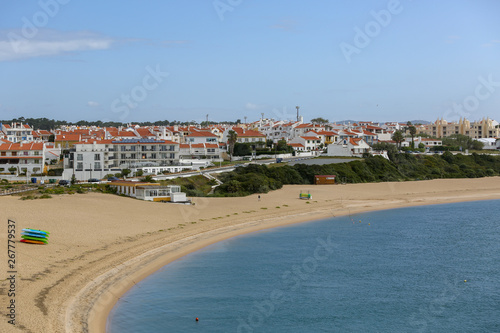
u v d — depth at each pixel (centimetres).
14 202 8112
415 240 7481
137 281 5219
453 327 4278
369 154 17238
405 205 11388
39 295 4288
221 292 4984
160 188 9925
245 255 6412
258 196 10800
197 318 4322
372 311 4584
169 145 15150
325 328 4206
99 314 4231
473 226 8700
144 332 4006
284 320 4334
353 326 4256
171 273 5556
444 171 17212
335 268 5894
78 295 4500
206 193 11362
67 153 15225
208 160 16000
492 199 12581
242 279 5403
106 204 8738
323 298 4894
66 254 5625
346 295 4991
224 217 8806
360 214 10019
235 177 12388
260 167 13412
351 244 7169
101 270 5278
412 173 16275
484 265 6100
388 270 5856
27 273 4791
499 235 7881
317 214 9781
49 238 6134
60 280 4762
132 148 14725
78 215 7612
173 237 7094
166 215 8469
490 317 4497
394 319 4419
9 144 13825
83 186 10731
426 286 5297
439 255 6569
